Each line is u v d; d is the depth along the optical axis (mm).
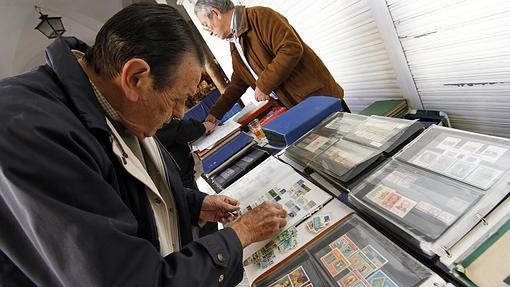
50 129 439
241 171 1195
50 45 594
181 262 530
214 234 624
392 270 504
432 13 1199
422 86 1508
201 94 3088
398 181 636
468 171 561
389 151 732
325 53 2109
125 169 593
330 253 597
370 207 610
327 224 672
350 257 565
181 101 604
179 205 844
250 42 1598
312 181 851
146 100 565
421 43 1342
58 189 414
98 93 597
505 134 1307
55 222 404
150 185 655
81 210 421
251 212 735
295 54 1400
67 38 661
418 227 514
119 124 673
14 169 391
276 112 1748
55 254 418
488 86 1202
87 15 5191
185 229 854
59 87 554
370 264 533
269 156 1187
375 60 1723
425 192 572
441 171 596
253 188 962
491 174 525
